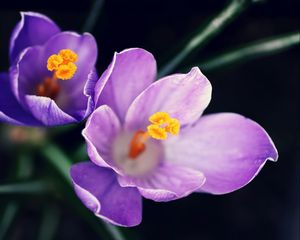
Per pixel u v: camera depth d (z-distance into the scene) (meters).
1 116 0.24
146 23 0.39
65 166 0.30
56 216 0.35
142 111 0.24
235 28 0.40
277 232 0.40
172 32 0.40
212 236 0.40
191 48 0.28
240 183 0.24
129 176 0.24
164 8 0.36
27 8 0.35
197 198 0.40
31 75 0.25
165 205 0.40
